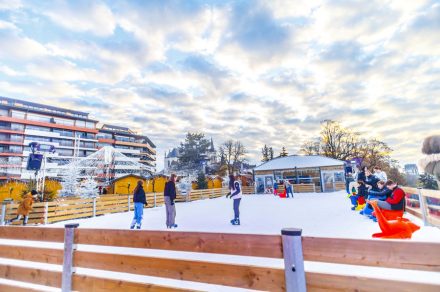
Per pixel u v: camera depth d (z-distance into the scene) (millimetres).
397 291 1271
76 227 2400
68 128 58750
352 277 1377
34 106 57938
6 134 50531
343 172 24734
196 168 49531
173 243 1934
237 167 54938
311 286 1471
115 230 2186
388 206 5004
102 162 23250
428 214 6129
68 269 2305
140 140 76375
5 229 2928
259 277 1613
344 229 6129
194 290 1772
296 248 1502
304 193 24016
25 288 2570
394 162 37219
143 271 2014
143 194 7758
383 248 1325
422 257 1229
